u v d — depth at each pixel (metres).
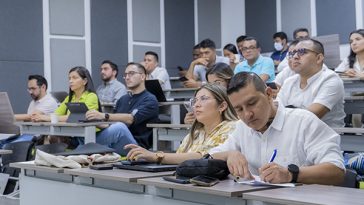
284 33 7.16
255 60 4.98
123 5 7.39
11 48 6.46
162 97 4.64
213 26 8.35
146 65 6.38
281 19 7.82
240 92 1.61
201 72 6.02
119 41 7.32
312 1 7.41
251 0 8.22
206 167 1.51
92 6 7.10
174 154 1.92
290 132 1.71
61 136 4.14
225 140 1.99
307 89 3.16
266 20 8.02
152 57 6.41
